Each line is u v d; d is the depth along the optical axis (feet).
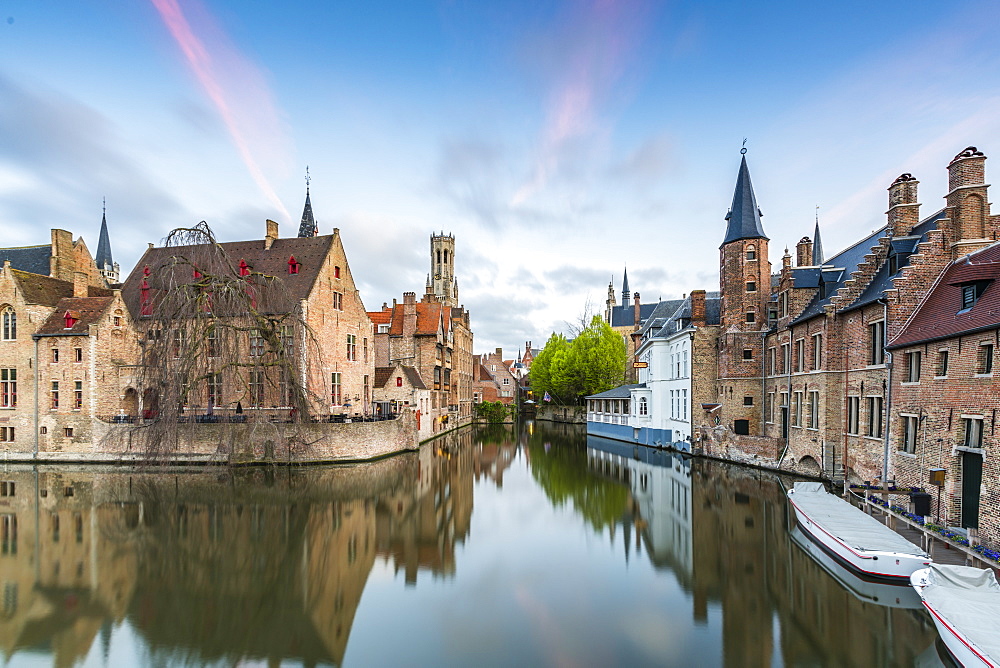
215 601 37.73
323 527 56.08
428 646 31.22
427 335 153.17
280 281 84.12
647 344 132.16
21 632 33.17
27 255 124.16
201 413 95.45
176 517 59.62
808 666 28.50
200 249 75.10
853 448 64.49
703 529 54.60
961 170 55.21
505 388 299.79
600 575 42.70
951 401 45.52
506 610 36.19
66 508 63.46
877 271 66.44
